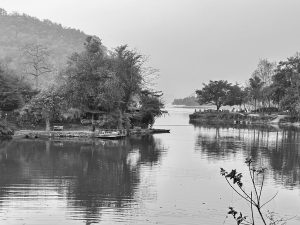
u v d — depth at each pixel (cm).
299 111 9906
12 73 7500
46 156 4122
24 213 2212
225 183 3011
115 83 6325
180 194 2684
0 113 5878
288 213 2336
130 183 2975
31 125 6256
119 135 5994
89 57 6575
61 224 2064
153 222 2122
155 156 4278
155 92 7544
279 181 3105
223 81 12556
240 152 4725
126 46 6912
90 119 6631
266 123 10456
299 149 5062
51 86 6950
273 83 11544
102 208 2342
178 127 8975
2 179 3020
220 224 2114
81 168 3519
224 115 11588
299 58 11381
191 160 4056
